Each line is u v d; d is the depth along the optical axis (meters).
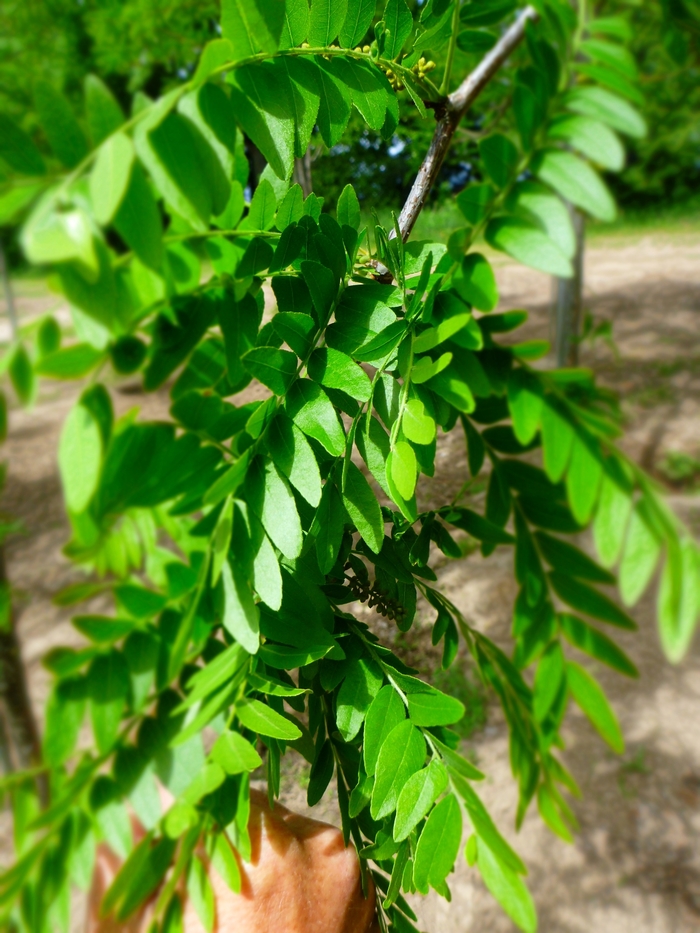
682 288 1.96
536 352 0.28
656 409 1.35
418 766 0.19
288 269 0.20
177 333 0.17
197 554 0.30
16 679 0.51
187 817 0.20
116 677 0.23
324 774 0.22
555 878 0.76
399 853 0.20
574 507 0.28
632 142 0.64
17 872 0.20
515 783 0.76
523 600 0.36
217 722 0.22
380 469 0.20
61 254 0.13
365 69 0.21
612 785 0.87
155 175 0.15
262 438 0.20
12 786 0.22
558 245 0.21
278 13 0.17
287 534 0.19
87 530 0.17
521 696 0.37
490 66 0.28
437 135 0.27
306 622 0.21
